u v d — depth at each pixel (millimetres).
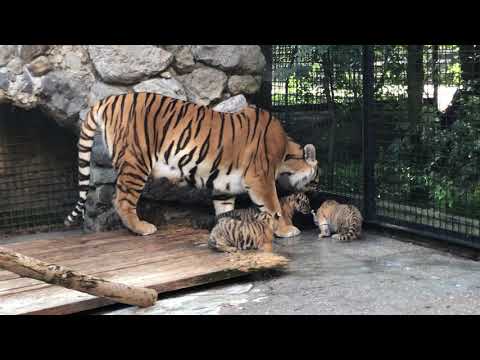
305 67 5387
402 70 5055
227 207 4961
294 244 4785
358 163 5238
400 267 4180
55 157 5832
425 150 5035
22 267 2852
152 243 4363
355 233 4820
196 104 4793
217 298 3670
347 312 3406
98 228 5051
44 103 5137
